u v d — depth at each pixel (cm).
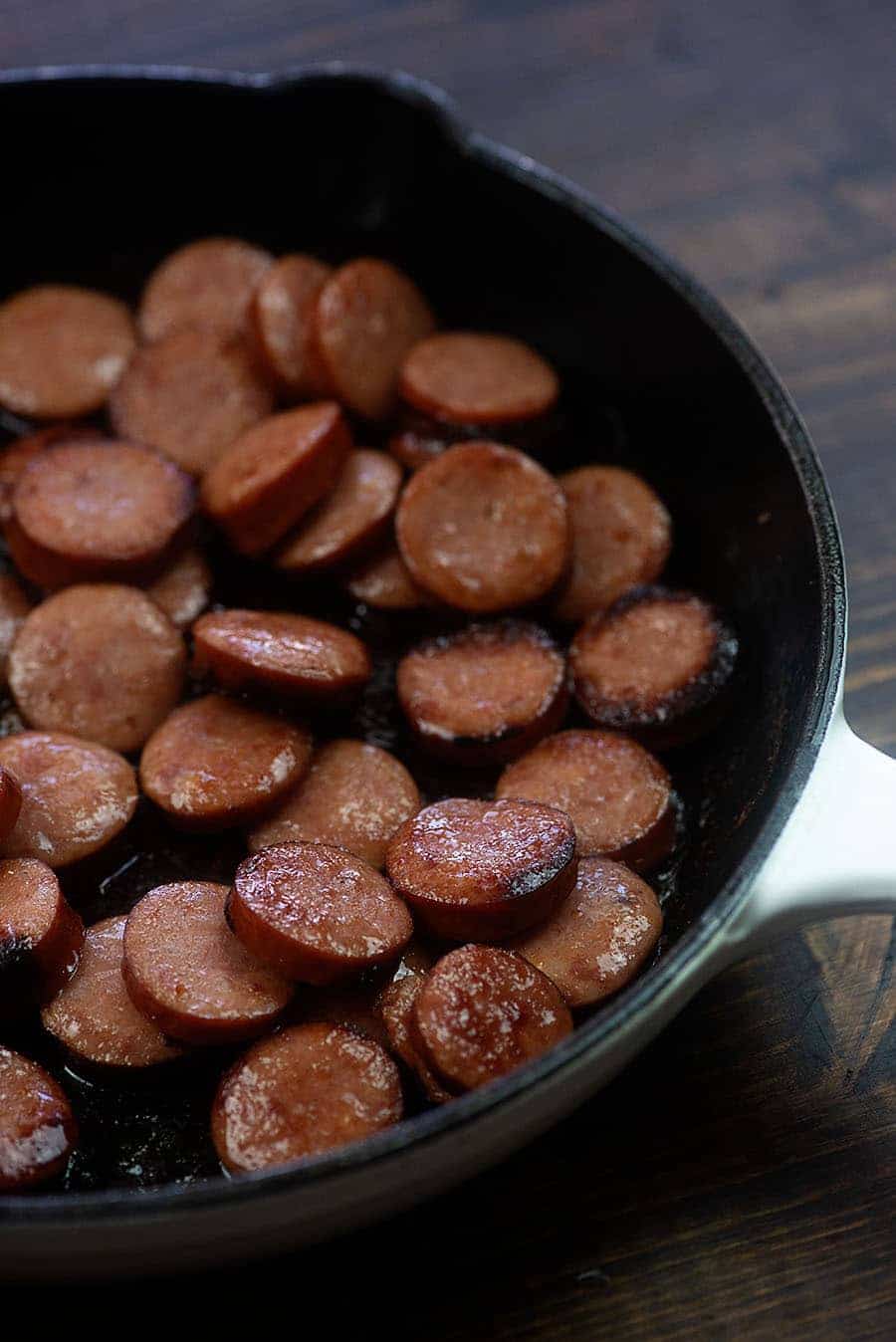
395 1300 53
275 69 70
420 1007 52
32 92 62
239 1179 48
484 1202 54
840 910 52
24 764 57
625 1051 50
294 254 66
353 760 58
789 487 57
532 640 59
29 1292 53
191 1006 53
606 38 72
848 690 61
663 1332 53
